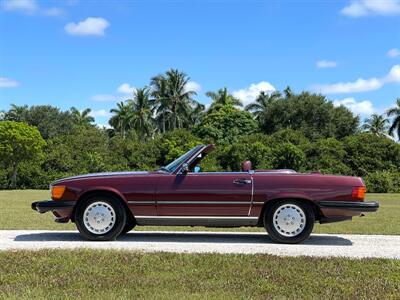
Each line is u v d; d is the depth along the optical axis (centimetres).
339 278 542
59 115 7638
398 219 1355
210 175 789
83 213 802
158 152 5041
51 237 861
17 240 823
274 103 6253
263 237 876
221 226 802
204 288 502
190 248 727
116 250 681
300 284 516
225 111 6134
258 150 4328
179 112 6625
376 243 815
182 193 781
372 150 4606
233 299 466
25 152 4338
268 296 475
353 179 786
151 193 786
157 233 929
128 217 824
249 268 584
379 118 7488
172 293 483
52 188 805
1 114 7381
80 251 669
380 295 480
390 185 4166
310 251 712
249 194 774
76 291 489
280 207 780
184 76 6675
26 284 515
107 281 526
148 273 562
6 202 2197
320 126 5972
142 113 6594
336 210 773
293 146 4322
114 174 817
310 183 777
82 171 4619
